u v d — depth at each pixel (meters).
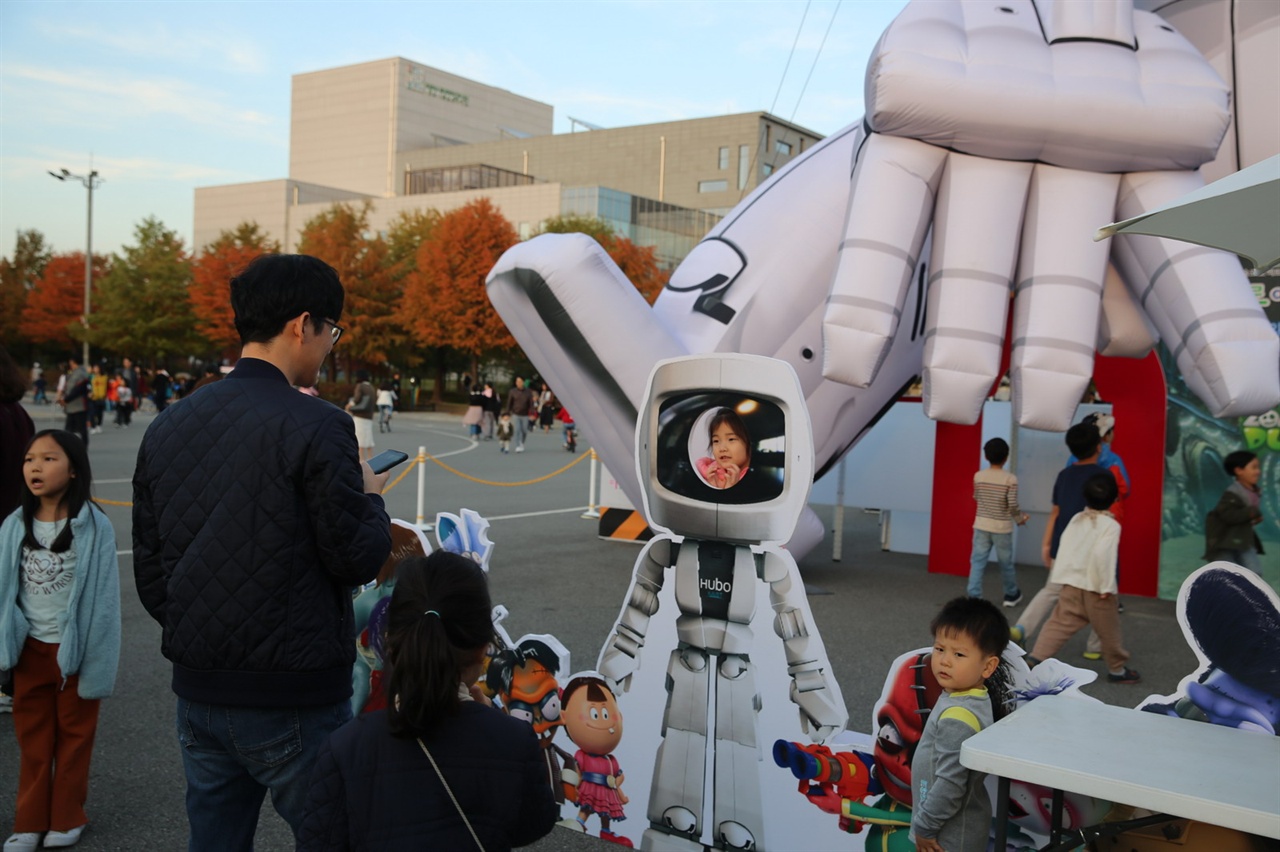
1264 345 6.84
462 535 4.26
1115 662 6.54
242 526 2.56
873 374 7.13
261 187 90.50
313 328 2.76
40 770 3.91
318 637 2.61
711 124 87.12
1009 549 8.48
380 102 117.38
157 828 4.12
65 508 3.97
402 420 40.22
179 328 54.19
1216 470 9.29
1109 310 7.80
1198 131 6.77
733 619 3.67
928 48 6.89
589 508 13.48
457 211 44.41
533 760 2.04
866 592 9.33
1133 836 2.88
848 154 9.03
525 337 7.98
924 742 2.99
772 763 3.61
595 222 52.53
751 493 3.71
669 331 8.06
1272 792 2.38
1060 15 7.12
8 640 3.82
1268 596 2.97
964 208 7.11
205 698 2.57
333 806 1.97
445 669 1.95
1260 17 9.10
